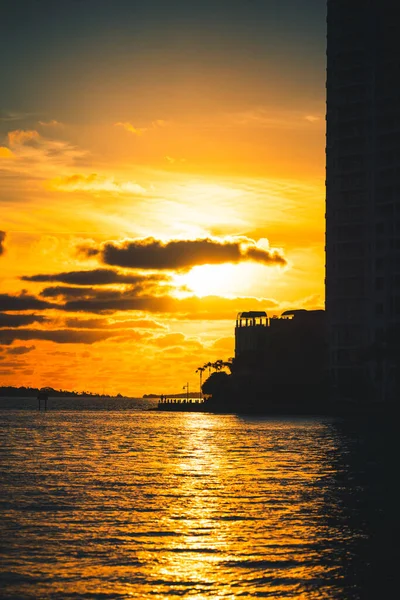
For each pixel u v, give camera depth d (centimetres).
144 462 9119
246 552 4166
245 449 10981
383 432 14450
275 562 3959
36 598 3412
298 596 3447
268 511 5372
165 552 4172
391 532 4647
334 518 5084
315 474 7638
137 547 4278
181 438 13825
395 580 3659
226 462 9031
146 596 3450
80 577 3706
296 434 14138
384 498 5953
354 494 6181
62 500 5884
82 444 12438
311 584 3600
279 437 13462
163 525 4875
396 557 4053
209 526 4847
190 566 3894
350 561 3972
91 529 4747
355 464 8606
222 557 4062
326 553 4128
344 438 12888
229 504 5694
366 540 4434
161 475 7675
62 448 11512
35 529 4728
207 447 11500
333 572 3781
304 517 5125
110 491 6425
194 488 6625
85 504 5691
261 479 7262
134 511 5388
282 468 8250
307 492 6309
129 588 3553
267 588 3556
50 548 4241
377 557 4053
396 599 3406
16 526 4812
